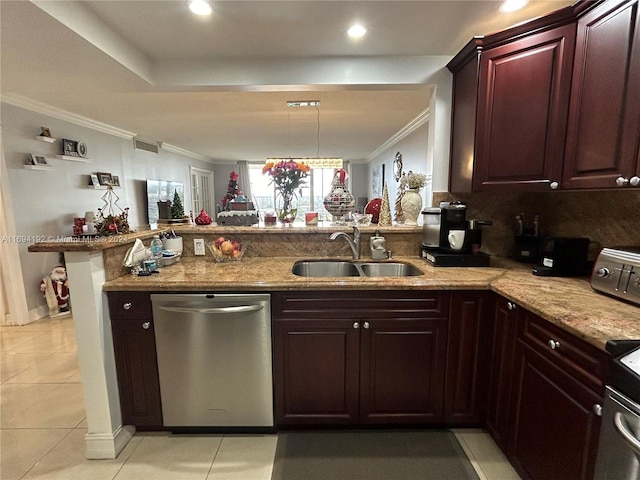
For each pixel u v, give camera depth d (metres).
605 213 1.79
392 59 2.29
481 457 1.66
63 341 2.98
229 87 2.36
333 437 1.82
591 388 1.05
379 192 7.52
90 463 1.65
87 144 4.32
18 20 1.53
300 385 1.78
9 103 3.18
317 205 9.40
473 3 1.68
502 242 2.36
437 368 1.76
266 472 1.59
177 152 7.14
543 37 1.63
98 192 4.51
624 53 1.30
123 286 1.66
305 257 2.32
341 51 2.21
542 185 1.69
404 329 1.73
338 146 6.94
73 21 1.63
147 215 5.87
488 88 1.86
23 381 2.36
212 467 1.62
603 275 1.41
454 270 1.93
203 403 1.79
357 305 1.72
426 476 1.55
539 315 1.27
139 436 1.83
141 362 1.75
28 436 1.83
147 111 3.90
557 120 1.62
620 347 0.95
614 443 0.96
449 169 2.33
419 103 3.66
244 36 2.00
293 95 3.32
